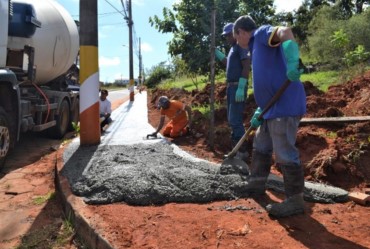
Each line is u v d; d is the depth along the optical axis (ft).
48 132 31.76
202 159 18.57
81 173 16.30
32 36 25.85
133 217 11.94
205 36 30.73
